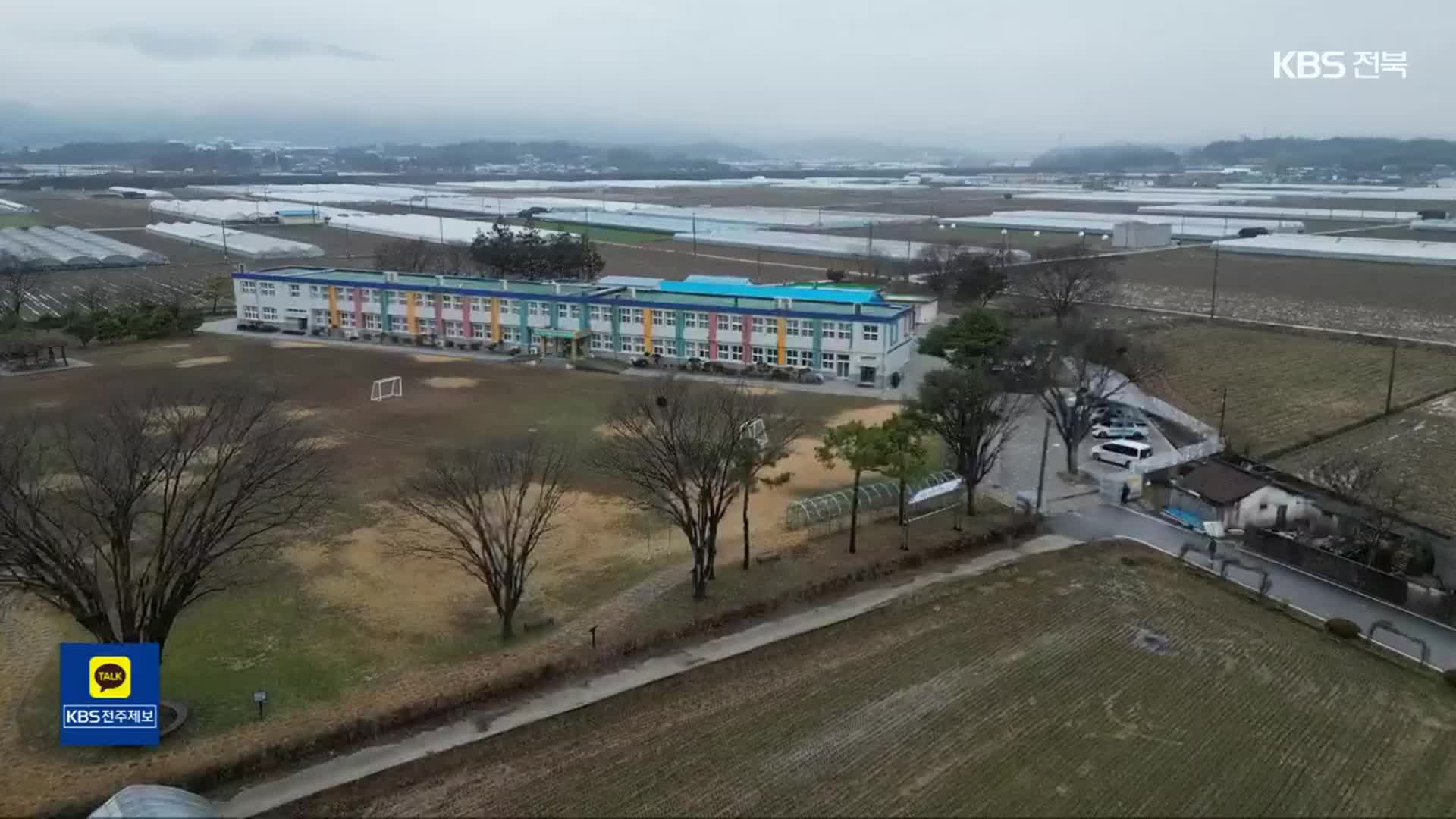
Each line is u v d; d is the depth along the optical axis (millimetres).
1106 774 28312
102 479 33438
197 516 37094
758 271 137625
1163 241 170875
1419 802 27156
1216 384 77438
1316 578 41906
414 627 36312
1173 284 127812
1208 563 43344
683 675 33750
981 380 53688
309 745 29219
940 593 40312
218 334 99125
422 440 59656
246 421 54312
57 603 31094
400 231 186125
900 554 43281
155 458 37156
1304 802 27109
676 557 42750
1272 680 33594
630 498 48500
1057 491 52875
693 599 38688
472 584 39875
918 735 30250
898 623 37688
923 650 35625
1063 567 43031
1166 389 75688
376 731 30141
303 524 45375
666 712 31484
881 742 29844
